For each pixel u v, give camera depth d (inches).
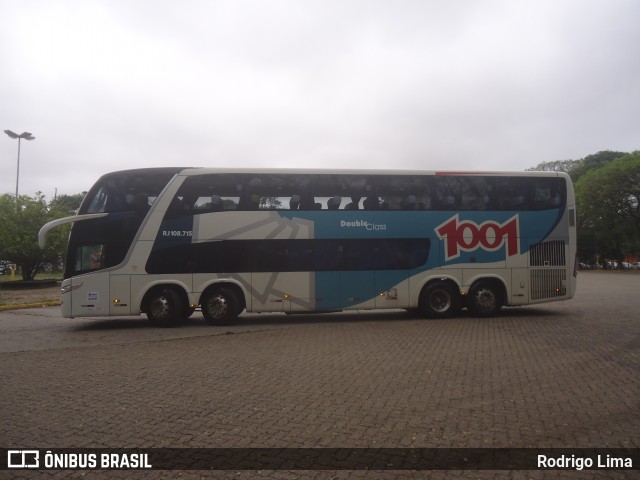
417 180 534.9
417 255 527.5
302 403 225.6
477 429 190.1
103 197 502.6
